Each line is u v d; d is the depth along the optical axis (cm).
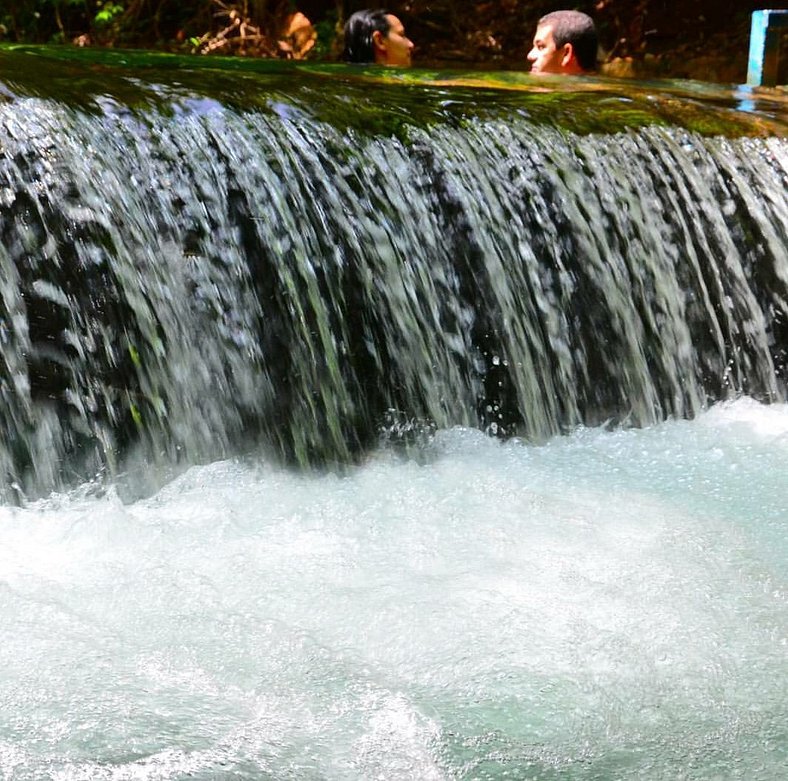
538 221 466
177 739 254
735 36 1479
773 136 523
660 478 413
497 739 262
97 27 1398
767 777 253
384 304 435
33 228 374
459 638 296
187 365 399
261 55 1379
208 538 348
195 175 407
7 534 346
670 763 257
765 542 360
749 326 505
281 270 416
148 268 393
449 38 1497
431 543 349
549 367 466
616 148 488
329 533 355
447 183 452
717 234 500
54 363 375
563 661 289
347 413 426
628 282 481
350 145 439
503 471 414
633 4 1504
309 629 300
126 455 387
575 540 355
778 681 286
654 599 319
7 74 409
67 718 259
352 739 259
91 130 394
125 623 298
